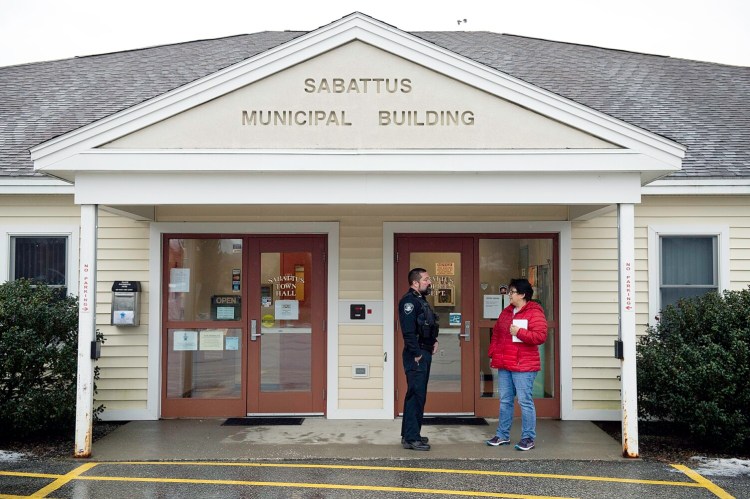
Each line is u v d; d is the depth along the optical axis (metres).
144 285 8.93
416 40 7.03
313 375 8.88
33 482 6.15
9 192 8.84
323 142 7.02
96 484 6.09
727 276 9.09
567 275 8.93
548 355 9.03
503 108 7.05
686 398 7.22
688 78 12.93
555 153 6.86
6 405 7.26
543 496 5.80
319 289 8.91
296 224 8.91
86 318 6.96
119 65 13.41
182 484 6.10
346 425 8.41
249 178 6.96
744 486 6.09
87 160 6.76
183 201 6.93
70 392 7.53
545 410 8.91
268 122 7.03
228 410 8.87
